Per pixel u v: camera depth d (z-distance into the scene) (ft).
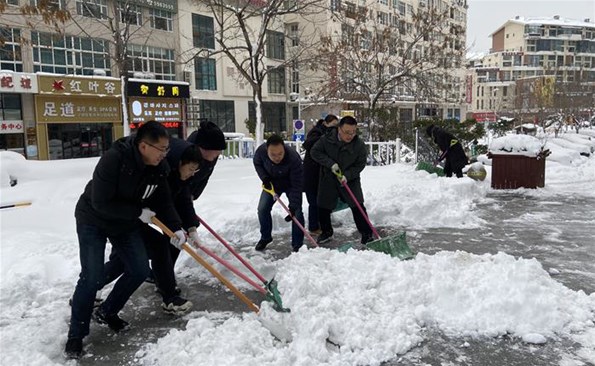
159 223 11.40
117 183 10.55
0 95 66.90
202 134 13.62
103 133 80.48
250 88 105.60
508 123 80.43
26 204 23.36
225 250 17.39
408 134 55.01
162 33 88.53
